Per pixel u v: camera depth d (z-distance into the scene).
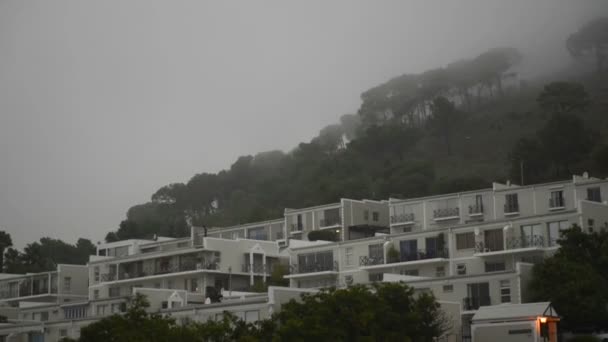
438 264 130.88
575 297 100.44
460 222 154.25
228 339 83.75
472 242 129.62
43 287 182.38
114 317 83.38
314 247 143.75
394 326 88.56
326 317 85.12
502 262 125.94
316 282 141.88
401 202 162.50
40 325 123.75
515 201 147.50
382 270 135.75
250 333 84.19
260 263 159.50
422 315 92.50
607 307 102.69
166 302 127.62
